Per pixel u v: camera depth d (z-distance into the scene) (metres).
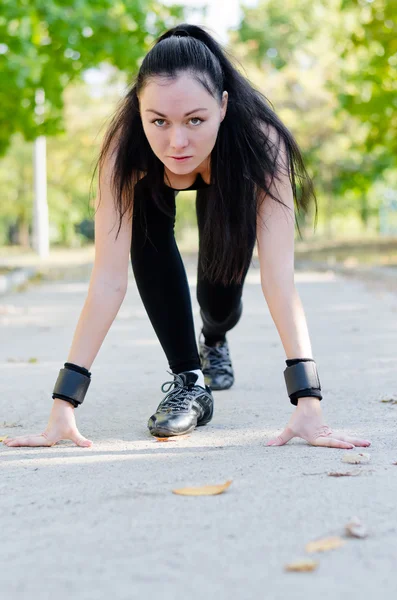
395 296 9.59
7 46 10.77
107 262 2.94
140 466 2.58
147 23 12.38
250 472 2.46
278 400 3.73
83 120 32.28
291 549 1.83
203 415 3.18
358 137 25.97
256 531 1.95
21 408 3.72
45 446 2.91
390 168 22.64
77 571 1.74
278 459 2.62
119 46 12.01
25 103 13.71
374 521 2.01
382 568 1.73
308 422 2.82
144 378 4.46
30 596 1.63
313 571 1.71
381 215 37.53
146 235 3.11
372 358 5.04
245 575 1.70
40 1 11.04
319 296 9.84
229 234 2.96
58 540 1.93
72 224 39.47
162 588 1.64
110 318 2.94
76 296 10.53
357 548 1.83
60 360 5.27
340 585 1.65
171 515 2.08
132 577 1.70
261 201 2.89
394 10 12.96
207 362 4.01
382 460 2.59
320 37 27.30
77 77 13.51
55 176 34.44
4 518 2.12
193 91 2.58
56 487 2.38
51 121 14.31
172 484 2.36
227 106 2.83
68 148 32.88
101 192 2.94
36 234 22.80
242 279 3.32
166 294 3.19
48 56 12.49
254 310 8.31
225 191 2.89
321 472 2.45
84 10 11.52
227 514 2.07
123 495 2.27
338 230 43.53
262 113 2.89
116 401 3.80
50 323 7.53
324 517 2.04
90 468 2.58
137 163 2.91
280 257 2.89
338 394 3.86
